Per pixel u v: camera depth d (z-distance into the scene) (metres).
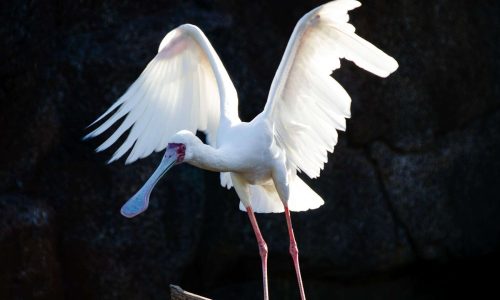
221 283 15.15
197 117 9.50
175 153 8.32
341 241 15.29
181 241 14.30
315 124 8.98
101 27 14.11
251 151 8.68
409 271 15.99
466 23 15.88
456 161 15.91
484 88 16.08
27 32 13.12
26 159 13.48
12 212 13.12
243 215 14.92
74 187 13.82
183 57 9.27
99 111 13.81
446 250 15.93
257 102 14.83
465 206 15.99
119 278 13.92
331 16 8.29
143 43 14.06
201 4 14.84
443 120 15.84
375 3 15.30
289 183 9.12
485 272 16.45
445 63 15.77
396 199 15.56
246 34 14.91
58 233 13.74
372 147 15.45
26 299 13.18
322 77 8.72
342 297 15.61
